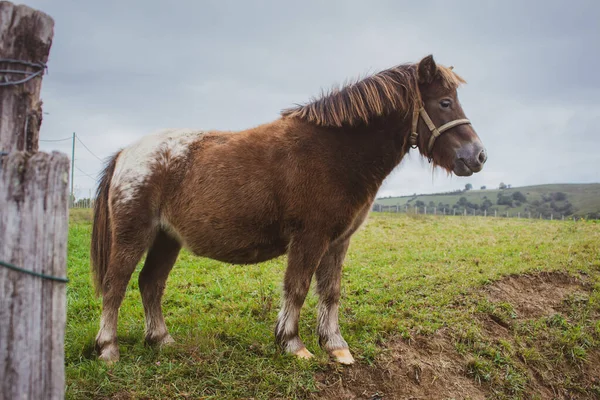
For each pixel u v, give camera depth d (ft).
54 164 7.24
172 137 16.14
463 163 15.28
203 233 15.30
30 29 7.36
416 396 15.44
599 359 20.57
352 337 17.53
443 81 15.69
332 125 15.31
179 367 14.10
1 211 7.00
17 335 7.00
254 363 14.76
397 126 15.71
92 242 16.39
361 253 33.27
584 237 39.75
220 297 22.56
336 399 14.29
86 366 13.89
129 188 15.17
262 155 15.28
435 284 24.29
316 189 14.85
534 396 17.52
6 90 7.22
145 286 16.40
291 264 15.20
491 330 20.20
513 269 26.73
